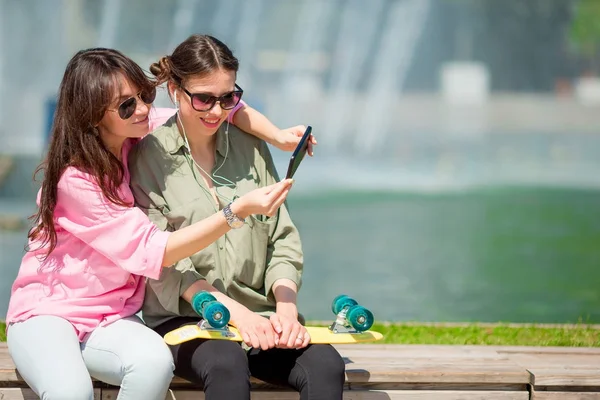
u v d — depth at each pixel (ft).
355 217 83.46
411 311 48.57
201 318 23.76
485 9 229.45
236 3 193.26
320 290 54.24
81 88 22.45
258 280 24.80
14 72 155.53
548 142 158.20
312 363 21.91
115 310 23.30
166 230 24.22
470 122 182.70
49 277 23.18
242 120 25.61
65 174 22.71
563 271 59.57
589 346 31.58
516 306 49.73
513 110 201.67
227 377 21.21
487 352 27.12
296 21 211.20
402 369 24.70
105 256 22.91
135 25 177.47
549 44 237.45
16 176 91.71
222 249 24.32
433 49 228.43
